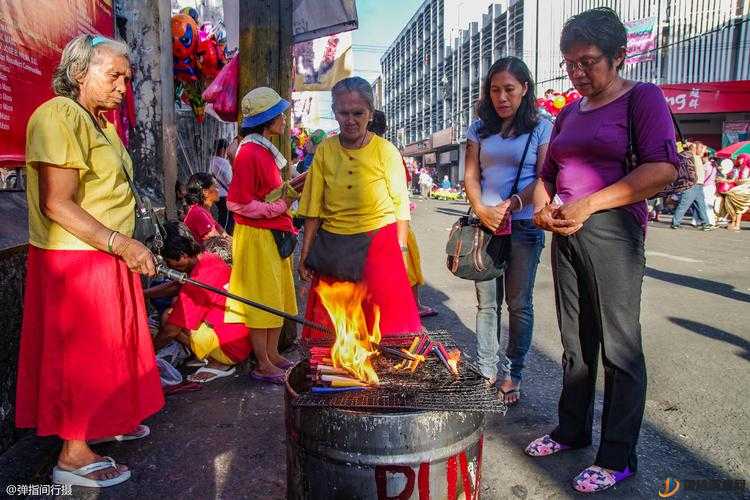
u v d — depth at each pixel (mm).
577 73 2223
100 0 4316
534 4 30984
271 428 2959
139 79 5367
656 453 2654
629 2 23938
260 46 3865
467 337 4508
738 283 6355
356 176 2996
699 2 21891
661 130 2100
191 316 3494
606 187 2227
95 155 2334
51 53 3465
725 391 3344
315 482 1750
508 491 2381
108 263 2350
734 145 15273
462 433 1744
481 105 3139
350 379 1902
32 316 2328
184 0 8688
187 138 8547
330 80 9211
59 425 2316
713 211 12656
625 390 2330
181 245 3414
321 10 6141
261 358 3576
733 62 21281
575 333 2543
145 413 2566
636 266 2260
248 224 3432
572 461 2609
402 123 66125
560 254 2494
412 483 1666
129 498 2326
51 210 2172
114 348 2377
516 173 3033
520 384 3533
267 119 3406
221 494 2369
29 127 2170
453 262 3066
